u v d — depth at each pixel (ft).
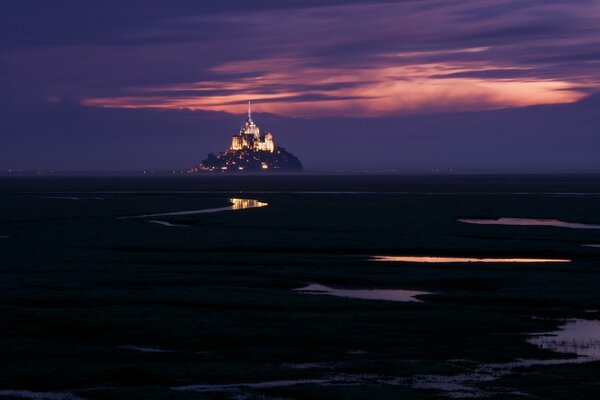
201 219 419.74
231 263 236.22
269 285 191.52
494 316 145.89
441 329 135.03
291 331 132.36
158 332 131.23
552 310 157.07
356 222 399.44
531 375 104.63
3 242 297.53
